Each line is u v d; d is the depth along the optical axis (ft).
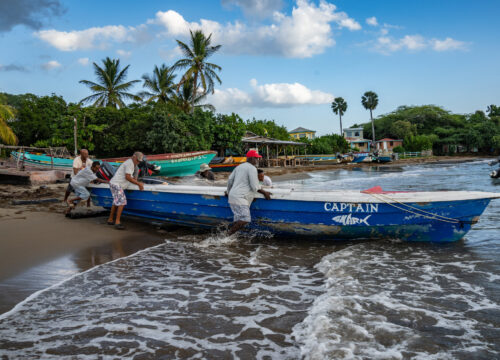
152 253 18.07
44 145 89.25
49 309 11.44
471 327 10.16
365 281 13.82
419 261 16.37
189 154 68.85
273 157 130.82
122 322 10.59
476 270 15.05
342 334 9.67
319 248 18.99
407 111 262.26
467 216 18.86
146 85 118.21
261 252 18.29
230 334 9.89
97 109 93.35
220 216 20.93
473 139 215.92
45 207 30.58
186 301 12.17
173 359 8.62
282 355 8.81
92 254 17.71
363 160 152.66
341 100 249.75
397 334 9.72
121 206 23.03
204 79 107.04
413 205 18.40
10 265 15.71
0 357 8.61
